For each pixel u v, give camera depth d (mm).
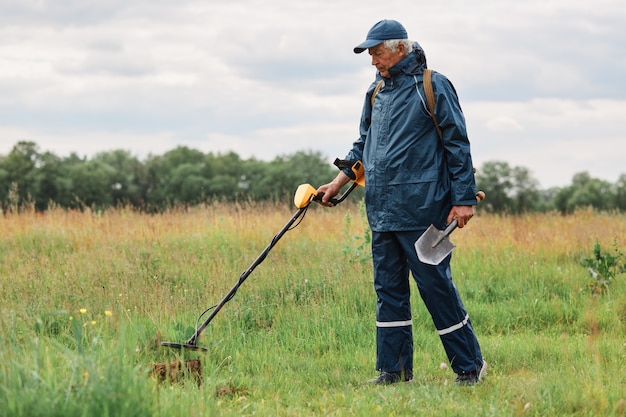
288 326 6848
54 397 3445
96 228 11070
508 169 111812
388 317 5262
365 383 5266
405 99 5039
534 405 4301
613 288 8195
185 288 7875
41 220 11812
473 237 11023
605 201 110750
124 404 3447
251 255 9406
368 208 5234
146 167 108062
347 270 8352
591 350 5766
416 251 5016
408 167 5031
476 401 4539
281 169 100188
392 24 5043
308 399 4812
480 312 7633
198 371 4902
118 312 6629
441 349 6305
